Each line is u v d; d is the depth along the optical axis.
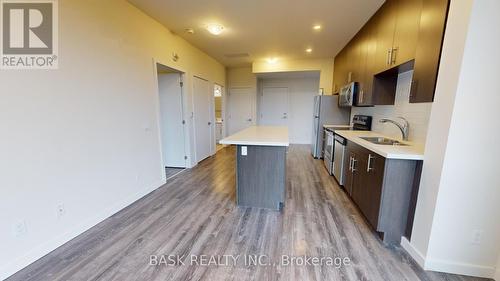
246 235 2.05
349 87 3.75
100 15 2.22
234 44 4.30
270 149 2.50
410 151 1.84
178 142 4.35
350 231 2.13
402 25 2.18
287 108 7.23
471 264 1.56
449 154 1.46
